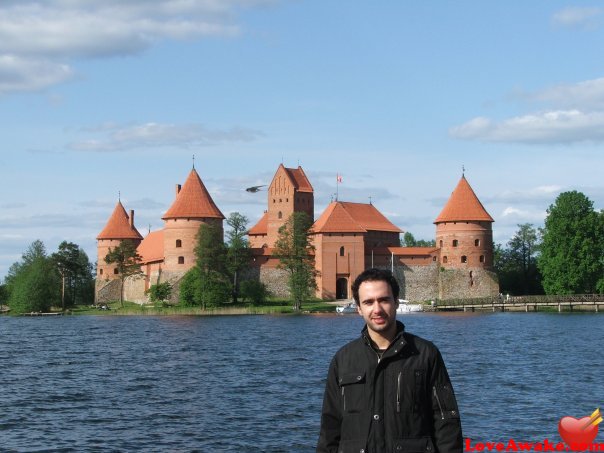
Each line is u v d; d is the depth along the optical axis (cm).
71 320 11294
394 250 13612
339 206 13688
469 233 13475
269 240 15675
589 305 11694
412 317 10725
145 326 9406
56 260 14375
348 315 11300
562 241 11775
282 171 15625
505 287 14938
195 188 13600
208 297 12306
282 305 12700
